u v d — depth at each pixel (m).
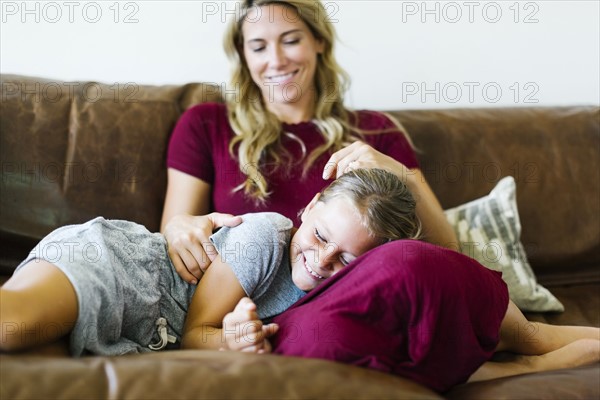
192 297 1.23
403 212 1.17
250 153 1.56
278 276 1.24
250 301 1.06
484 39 1.93
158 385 0.80
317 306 1.03
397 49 1.91
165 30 1.81
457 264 1.03
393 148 1.63
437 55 1.93
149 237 1.26
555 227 1.69
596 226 1.70
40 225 1.46
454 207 1.68
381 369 0.96
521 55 1.96
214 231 1.33
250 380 0.82
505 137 1.73
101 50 1.79
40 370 0.81
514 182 1.62
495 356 1.31
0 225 1.44
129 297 1.11
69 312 0.98
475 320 1.04
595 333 1.32
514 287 1.52
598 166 1.74
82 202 1.49
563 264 1.69
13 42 1.76
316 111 1.66
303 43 1.60
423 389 0.90
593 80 1.99
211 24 1.82
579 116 1.79
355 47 1.89
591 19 1.95
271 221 1.25
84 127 1.53
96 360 0.86
